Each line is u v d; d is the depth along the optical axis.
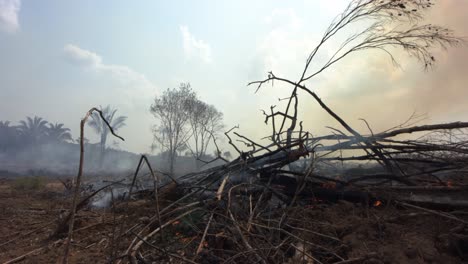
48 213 6.56
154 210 4.62
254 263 2.58
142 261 2.76
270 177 5.06
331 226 3.46
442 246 2.78
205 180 5.57
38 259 3.63
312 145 5.22
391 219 3.40
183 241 3.46
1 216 6.40
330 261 2.98
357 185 4.42
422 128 4.41
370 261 2.64
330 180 4.67
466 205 3.39
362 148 4.76
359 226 3.36
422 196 3.81
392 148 4.62
